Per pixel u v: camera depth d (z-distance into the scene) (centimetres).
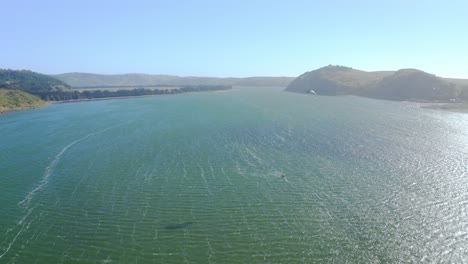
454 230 4416
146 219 4744
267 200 5309
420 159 7238
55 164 7112
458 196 5369
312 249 4031
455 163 6931
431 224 4562
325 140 9044
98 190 5712
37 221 4694
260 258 3872
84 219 4750
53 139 9488
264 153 7794
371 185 5850
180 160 7300
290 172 6519
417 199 5291
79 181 6122
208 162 7150
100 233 4394
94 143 8938
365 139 9131
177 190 5700
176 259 3862
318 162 7125
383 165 6888
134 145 8656
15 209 5041
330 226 4531
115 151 8088
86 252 3997
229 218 4756
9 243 4172
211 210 4994
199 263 3791
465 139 9050
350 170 6612
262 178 6222
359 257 3884
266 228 4497
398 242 4169
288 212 4919
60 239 4259
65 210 5012
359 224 4581
